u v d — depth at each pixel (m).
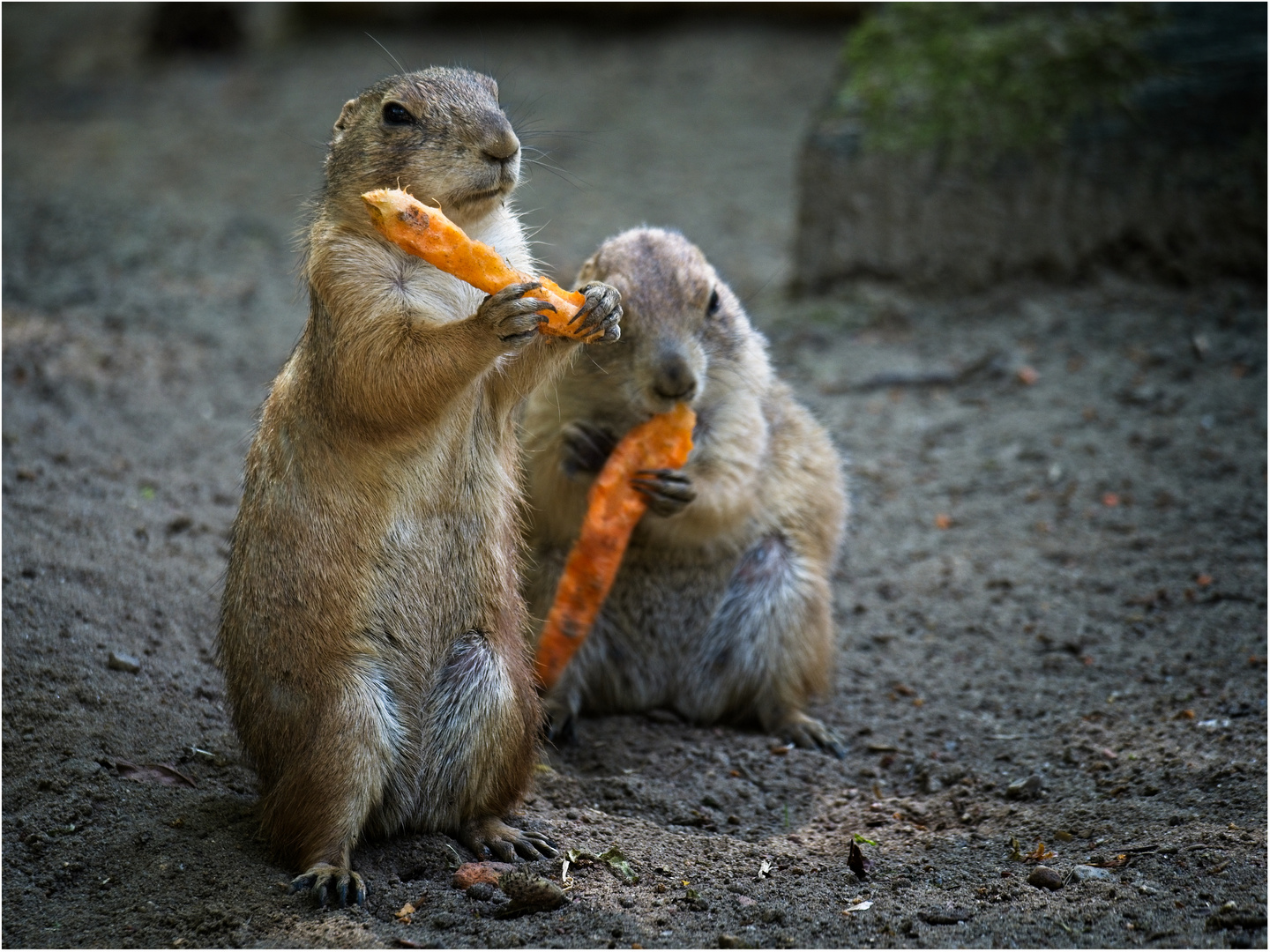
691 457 10.98
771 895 8.05
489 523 8.79
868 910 7.79
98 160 27.16
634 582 11.52
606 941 7.39
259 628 8.53
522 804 9.25
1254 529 13.50
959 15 20.20
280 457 8.53
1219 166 18.42
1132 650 11.79
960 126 19.34
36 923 7.71
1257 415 15.60
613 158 27.08
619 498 10.37
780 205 24.66
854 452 16.20
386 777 8.41
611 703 11.71
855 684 11.98
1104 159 18.84
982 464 15.68
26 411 14.92
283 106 30.58
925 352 18.36
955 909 7.75
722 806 9.78
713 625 11.63
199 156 27.31
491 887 7.92
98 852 8.41
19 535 11.84
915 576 13.71
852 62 20.84
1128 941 7.21
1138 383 16.72
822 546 11.93
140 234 22.53
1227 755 9.56
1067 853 8.57
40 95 32.91
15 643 10.38
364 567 8.34
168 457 14.81
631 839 8.88
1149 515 14.10
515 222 9.05
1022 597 13.04
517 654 9.01
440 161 8.29
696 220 23.80
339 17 35.91
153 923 7.64
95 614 11.03
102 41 37.66
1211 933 7.19
